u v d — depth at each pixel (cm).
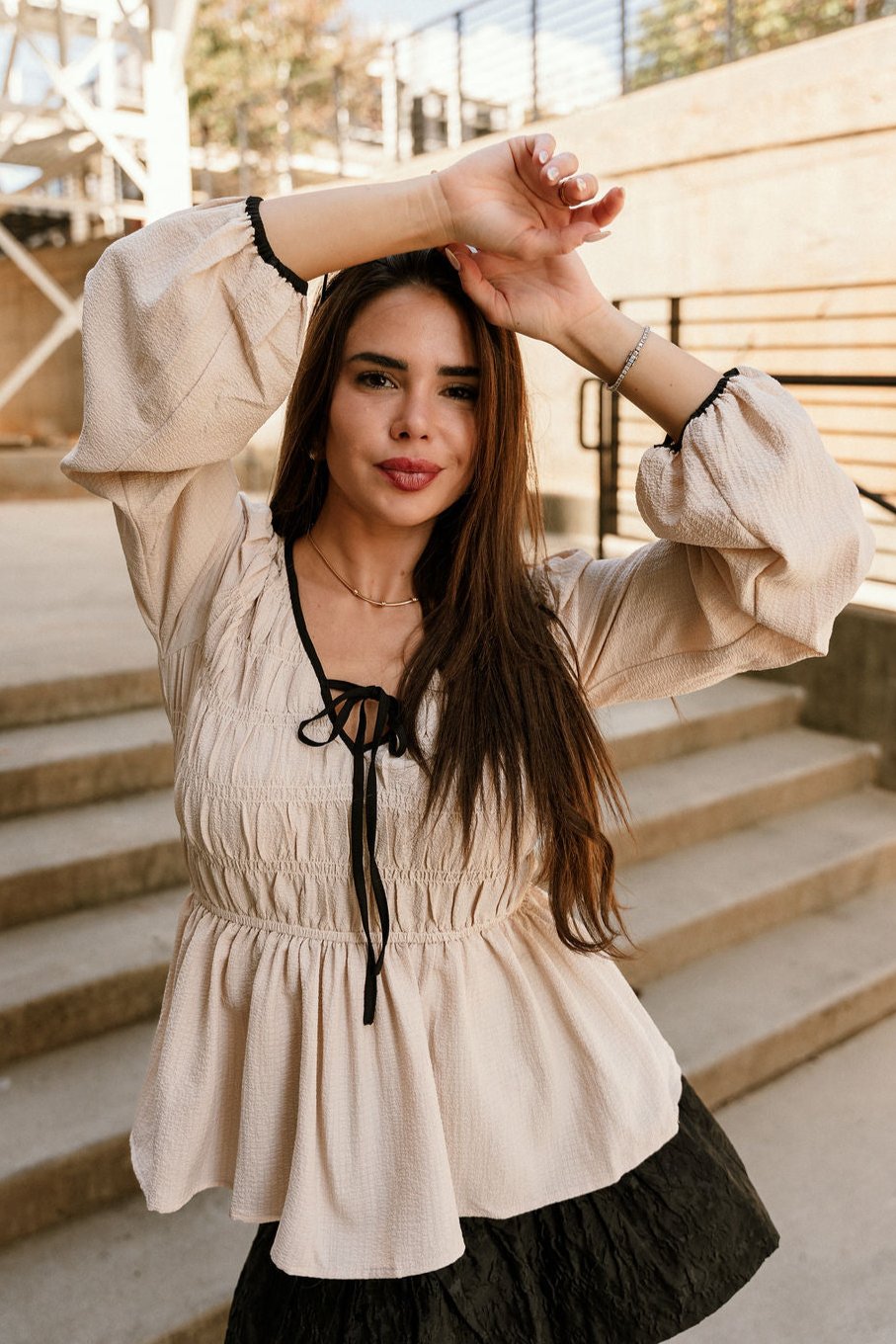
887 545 536
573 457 705
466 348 122
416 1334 124
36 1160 219
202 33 1501
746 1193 142
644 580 130
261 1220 130
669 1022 305
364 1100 125
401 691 125
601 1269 131
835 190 570
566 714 128
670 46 862
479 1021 131
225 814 122
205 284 111
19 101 982
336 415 123
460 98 944
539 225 115
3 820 311
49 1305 204
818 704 458
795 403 117
